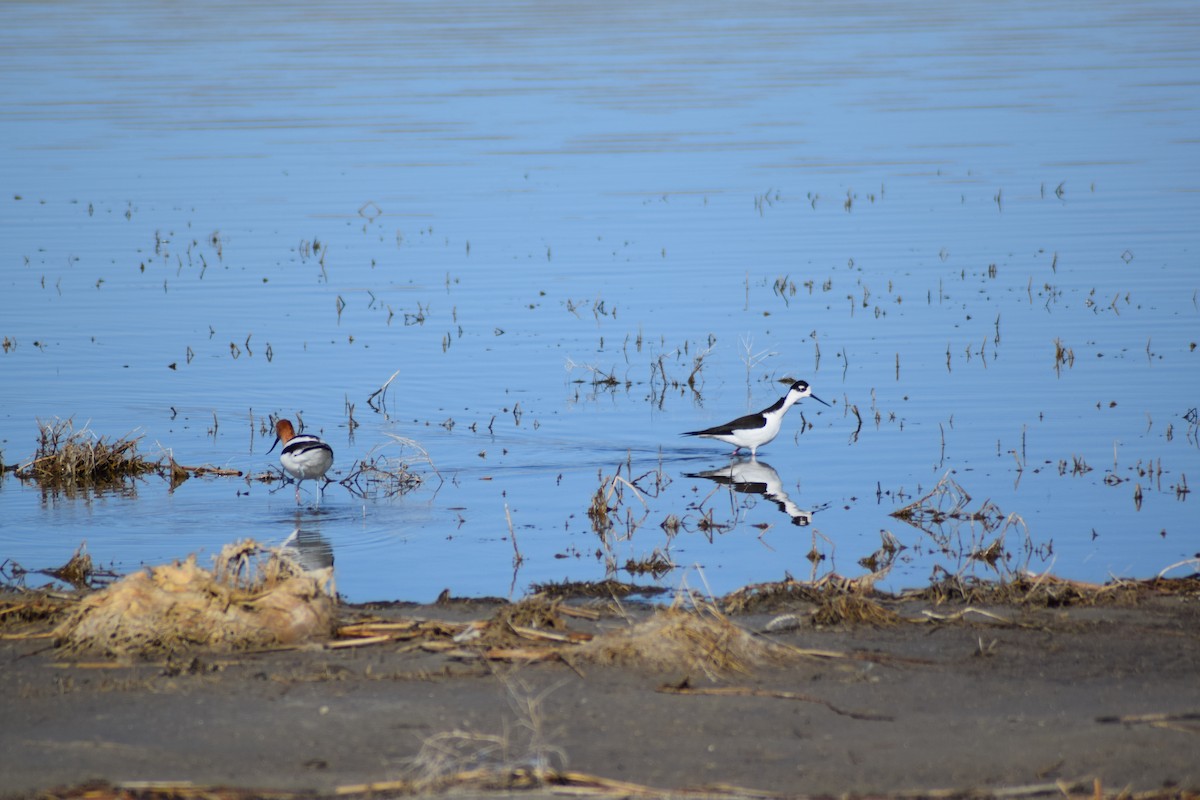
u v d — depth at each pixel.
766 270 26.52
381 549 13.94
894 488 16.02
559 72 51.34
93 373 20.77
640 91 47.34
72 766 7.67
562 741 8.10
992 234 28.81
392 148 38.78
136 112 43.41
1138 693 9.06
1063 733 8.23
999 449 17.27
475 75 50.69
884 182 34.09
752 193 33.31
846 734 8.25
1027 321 22.89
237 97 46.16
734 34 61.34
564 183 34.69
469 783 7.41
